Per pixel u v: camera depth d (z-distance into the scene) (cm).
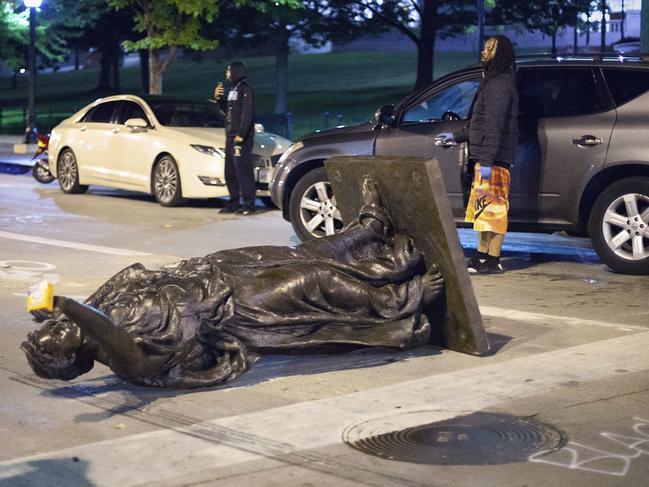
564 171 1125
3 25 3778
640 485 516
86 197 1881
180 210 1697
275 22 3412
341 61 5959
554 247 1313
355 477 528
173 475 532
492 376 706
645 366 730
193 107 1861
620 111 1109
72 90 6222
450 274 743
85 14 3831
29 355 626
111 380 703
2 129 4059
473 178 1095
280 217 1614
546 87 1144
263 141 1748
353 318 711
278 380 700
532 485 517
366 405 645
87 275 1109
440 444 575
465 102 1204
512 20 3697
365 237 743
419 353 764
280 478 527
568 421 613
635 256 1102
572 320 880
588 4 3662
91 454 564
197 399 659
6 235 1402
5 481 527
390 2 3706
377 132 1232
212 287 660
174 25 2503
